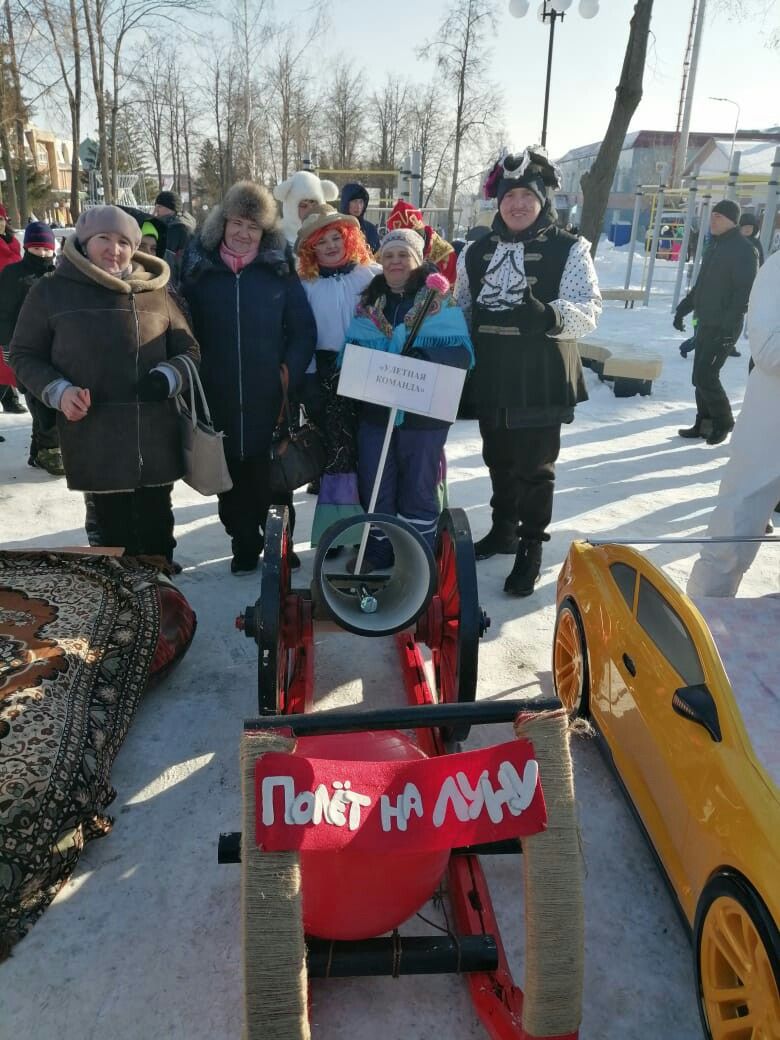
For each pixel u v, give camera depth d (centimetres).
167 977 221
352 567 387
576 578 327
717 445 750
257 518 458
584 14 1121
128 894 247
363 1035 206
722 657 282
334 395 397
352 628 269
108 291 364
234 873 256
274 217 405
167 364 370
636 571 284
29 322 366
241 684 361
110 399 372
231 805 286
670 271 2805
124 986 218
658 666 253
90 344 363
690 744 224
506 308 397
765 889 174
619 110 1053
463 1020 211
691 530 539
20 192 3070
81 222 363
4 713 261
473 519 560
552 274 392
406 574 288
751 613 310
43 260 614
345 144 3322
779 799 190
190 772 303
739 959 183
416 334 355
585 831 276
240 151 3159
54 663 288
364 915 191
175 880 253
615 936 236
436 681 335
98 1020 209
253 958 160
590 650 305
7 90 2564
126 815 280
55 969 223
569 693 334
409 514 389
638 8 1005
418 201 1214
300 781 172
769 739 240
